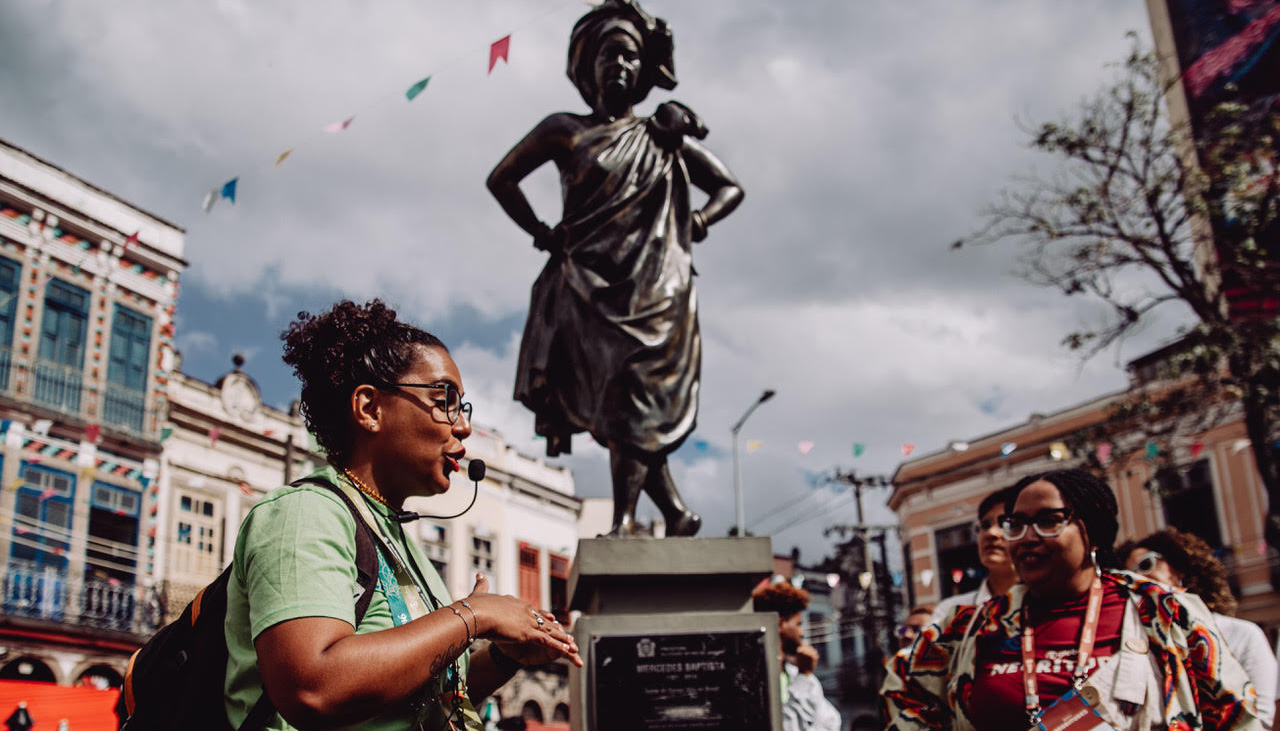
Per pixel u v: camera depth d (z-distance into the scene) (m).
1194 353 12.71
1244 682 2.77
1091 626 2.88
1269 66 14.37
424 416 2.11
